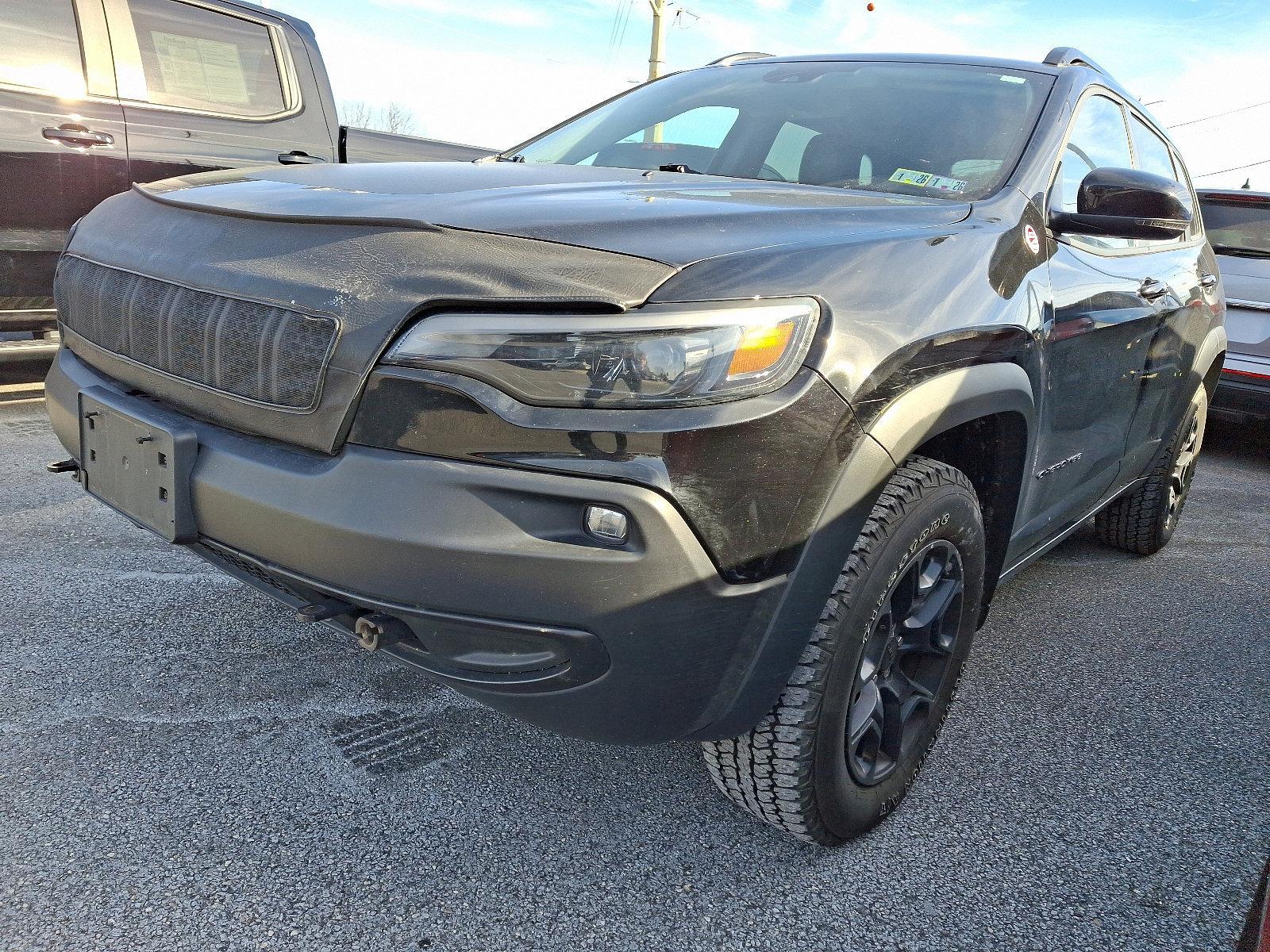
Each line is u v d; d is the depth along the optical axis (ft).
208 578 9.40
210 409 5.43
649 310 4.49
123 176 14.64
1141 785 7.28
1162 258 10.27
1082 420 8.23
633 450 4.44
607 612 4.53
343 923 5.18
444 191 5.86
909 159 7.80
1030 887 5.99
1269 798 7.23
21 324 14.21
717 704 5.06
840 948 5.35
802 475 4.83
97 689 7.27
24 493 11.33
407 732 7.06
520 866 5.75
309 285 4.99
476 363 4.49
